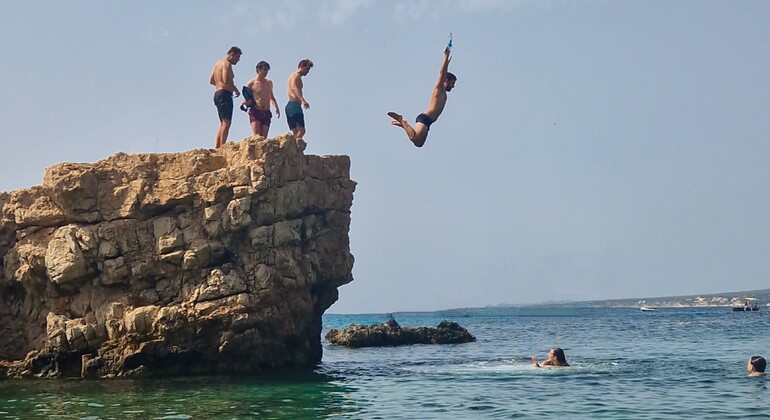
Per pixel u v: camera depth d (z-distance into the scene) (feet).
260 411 73.31
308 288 112.27
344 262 118.62
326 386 91.61
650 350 150.92
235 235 104.17
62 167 104.99
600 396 80.59
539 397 80.38
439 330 206.28
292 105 112.06
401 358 141.79
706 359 125.08
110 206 105.29
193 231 103.91
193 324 100.94
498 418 68.03
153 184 105.40
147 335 100.78
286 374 103.45
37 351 105.19
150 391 87.45
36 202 106.93
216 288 101.30
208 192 103.60
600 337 216.13
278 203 104.99
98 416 71.61
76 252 102.37
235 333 101.76
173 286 103.91
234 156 106.22
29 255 105.29
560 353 114.93
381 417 69.36
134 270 103.04
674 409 71.87
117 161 107.24
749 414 68.64
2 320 108.58
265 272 103.35
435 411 72.33
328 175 116.67
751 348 150.92
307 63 112.68
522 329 309.42
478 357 141.69
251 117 111.86
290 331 109.29
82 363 101.96
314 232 113.80
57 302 105.29
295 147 108.06
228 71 110.01
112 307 102.53
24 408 77.10
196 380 97.14
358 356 150.82
